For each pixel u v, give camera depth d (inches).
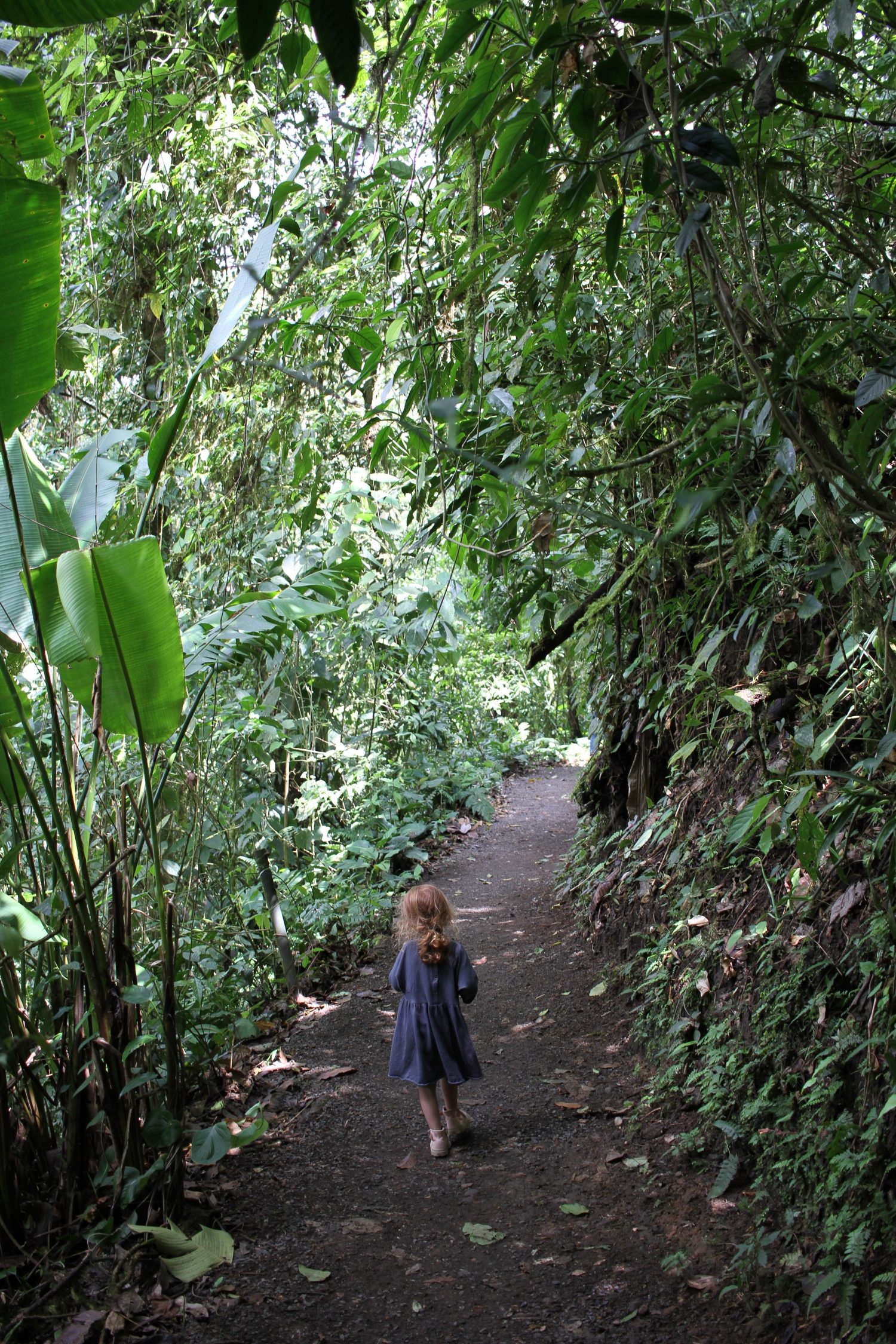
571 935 250.7
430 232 156.9
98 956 136.9
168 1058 140.0
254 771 265.9
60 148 214.1
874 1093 115.3
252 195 241.3
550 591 171.3
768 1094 135.0
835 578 102.2
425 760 399.9
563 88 91.8
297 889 269.3
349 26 41.7
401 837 336.5
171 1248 128.6
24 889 155.5
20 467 148.4
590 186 89.8
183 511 244.7
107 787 174.1
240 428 233.3
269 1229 140.2
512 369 145.0
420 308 148.1
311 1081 191.3
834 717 143.3
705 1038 152.9
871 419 76.9
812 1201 118.6
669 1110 158.6
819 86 80.8
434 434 118.3
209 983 198.1
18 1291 123.6
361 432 147.6
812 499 103.3
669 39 73.9
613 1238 130.6
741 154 96.1
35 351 123.0
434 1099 159.3
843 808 106.1
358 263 191.9
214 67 208.2
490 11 108.6
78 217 254.4
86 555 125.3
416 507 153.8
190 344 266.5
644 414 135.3
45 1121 144.5
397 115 133.9
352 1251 134.0
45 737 172.4
